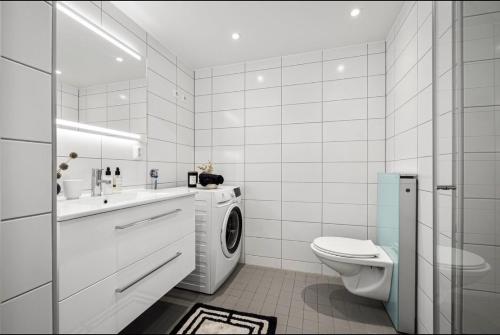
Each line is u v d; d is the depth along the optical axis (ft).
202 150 7.41
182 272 4.39
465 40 2.94
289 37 5.13
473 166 2.98
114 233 2.90
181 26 4.67
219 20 4.38
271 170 6.78
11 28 1.64
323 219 6.35
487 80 2.94
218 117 7.25
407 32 4.26
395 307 3.97
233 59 6.61
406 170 4.46
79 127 3.91
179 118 6.68
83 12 3.90
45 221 1.84
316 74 6.36
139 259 3.32
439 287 3.19
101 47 4.23
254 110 6.92
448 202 3.09
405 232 3.94
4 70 1.60
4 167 1.59
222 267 5.42
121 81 4.69
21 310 1.71
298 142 6.54
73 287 2.37
